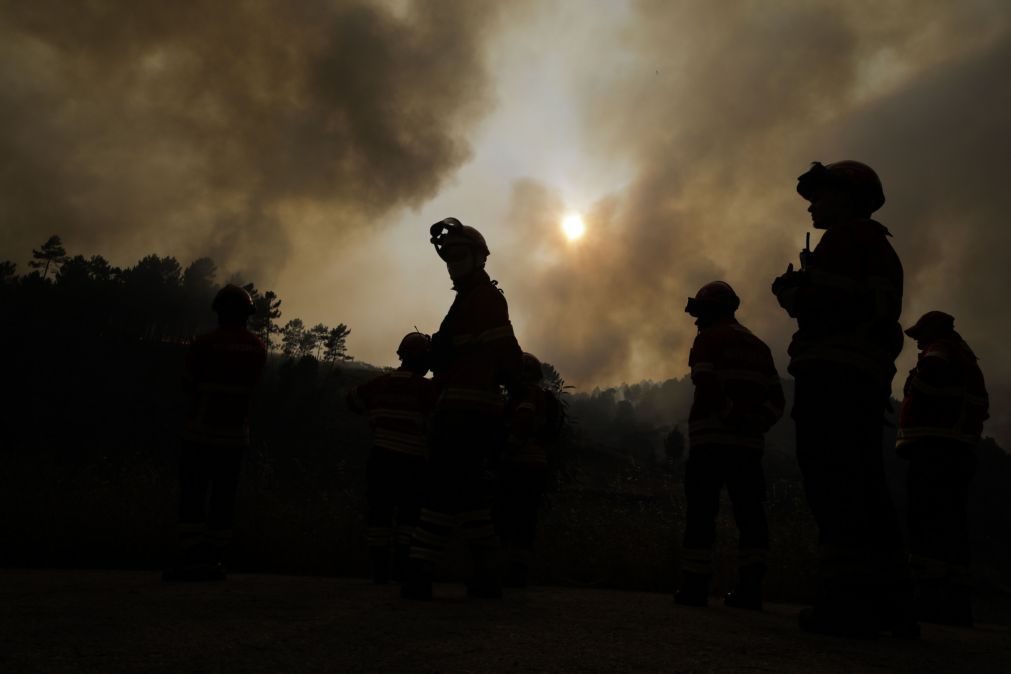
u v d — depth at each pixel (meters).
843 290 3.11
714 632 3.01
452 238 4.31
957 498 4.99
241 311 5.50
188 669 2.00
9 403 86.00
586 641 2.64
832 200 3.41
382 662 2.16
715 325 4.96
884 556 3.07
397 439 5.45
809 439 3.17
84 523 6.49
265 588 4.42
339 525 7.23
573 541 7.42
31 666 2.00
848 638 2.99
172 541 6.56
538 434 5.88
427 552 3.94
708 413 4.76
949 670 2.38
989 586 10.49
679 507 8.17
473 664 2.17
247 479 7.93
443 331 4.23
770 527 7.25
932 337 5.41
